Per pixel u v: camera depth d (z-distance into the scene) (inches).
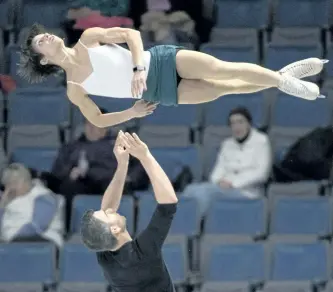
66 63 719.7
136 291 697.0
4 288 1022.4
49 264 1058.7
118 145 701.3
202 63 712.4
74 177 1127.0
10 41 1389.0
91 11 1323.8
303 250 1069.8
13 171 1092.5
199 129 1247.5
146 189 1141.1
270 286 1014.4
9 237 1079.6
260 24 1432.1
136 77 701.9
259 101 1270.9
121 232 695.1
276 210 1122.7
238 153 1157.7
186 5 1364.4
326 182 1163.3
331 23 1433.3
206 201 1127.0
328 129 1166.3
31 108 1268.5
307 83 729.0
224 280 1053.8
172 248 1049.5
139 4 1349.7
